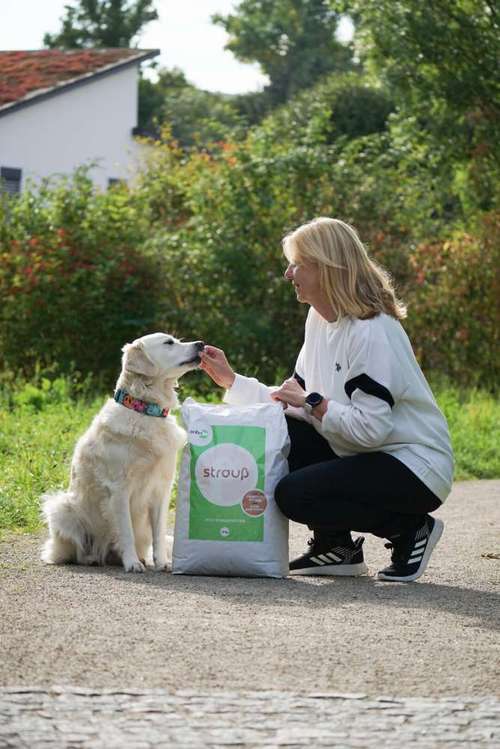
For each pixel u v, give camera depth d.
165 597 4.79
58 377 13.84
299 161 15.10
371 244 15.10
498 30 17.09
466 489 9.16
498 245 15.48
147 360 5.68
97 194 14.91
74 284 14.12
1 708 3.29
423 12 17.11
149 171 17.64
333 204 15.14
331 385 5.41
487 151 17.48
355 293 5.30
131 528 5.67
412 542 5.38
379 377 5.21
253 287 14.88
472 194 18.05
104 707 3.32
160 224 16.28
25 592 4.86
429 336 15.49
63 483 7.70
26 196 14.66
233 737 3.12
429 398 5.38
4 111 22.78
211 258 14.67
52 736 3.09
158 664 3.76
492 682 3.69
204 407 5.46
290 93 47.00
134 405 5.67
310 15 48.94
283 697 3.46
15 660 3.76
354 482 5.26
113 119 24.73
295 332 14.95
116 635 4.11
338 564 5.51
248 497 5.33
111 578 5.29
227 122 39.62
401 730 3.21
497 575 5.58
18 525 6.71
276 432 5.40
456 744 3.12
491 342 15.48
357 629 4.30
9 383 13.34
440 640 4.18
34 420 10.23
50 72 24.58
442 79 17.41
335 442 5.39
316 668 3.77
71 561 5.85
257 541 5.32
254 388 5.86
